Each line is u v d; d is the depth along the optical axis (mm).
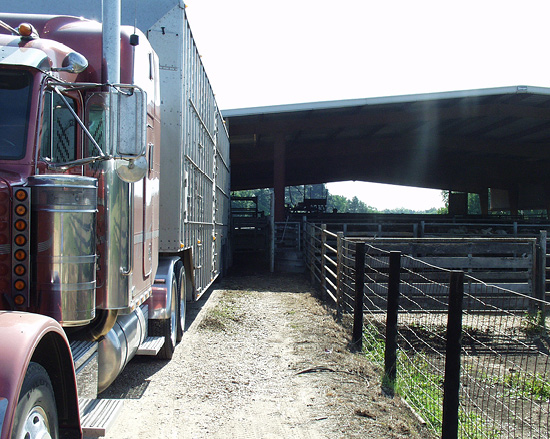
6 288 3172
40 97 3371
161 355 6676
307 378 5953
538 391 6102
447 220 23484
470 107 23188
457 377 4262
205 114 9750
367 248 10695
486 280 12055
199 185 8984
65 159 3736
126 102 3568
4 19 4344
